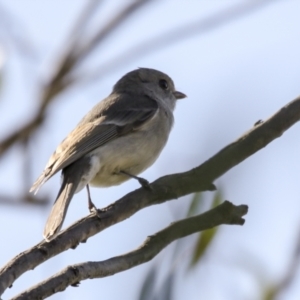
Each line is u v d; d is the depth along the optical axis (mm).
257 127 9602
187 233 8469
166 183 9195
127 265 8000
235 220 8477
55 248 7820
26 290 7070
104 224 8555
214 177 9250
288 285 7961
